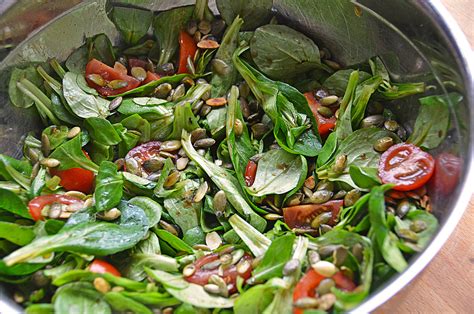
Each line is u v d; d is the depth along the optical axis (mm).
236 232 546
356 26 571
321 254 517
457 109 517
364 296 487
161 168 576
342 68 595
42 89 578
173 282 516
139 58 605
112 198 545
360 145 564
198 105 588
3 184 549
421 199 531
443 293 545
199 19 601
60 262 526
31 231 525
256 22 601
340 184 559
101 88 587
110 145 575
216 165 572
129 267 528
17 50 553
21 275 513
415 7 527
